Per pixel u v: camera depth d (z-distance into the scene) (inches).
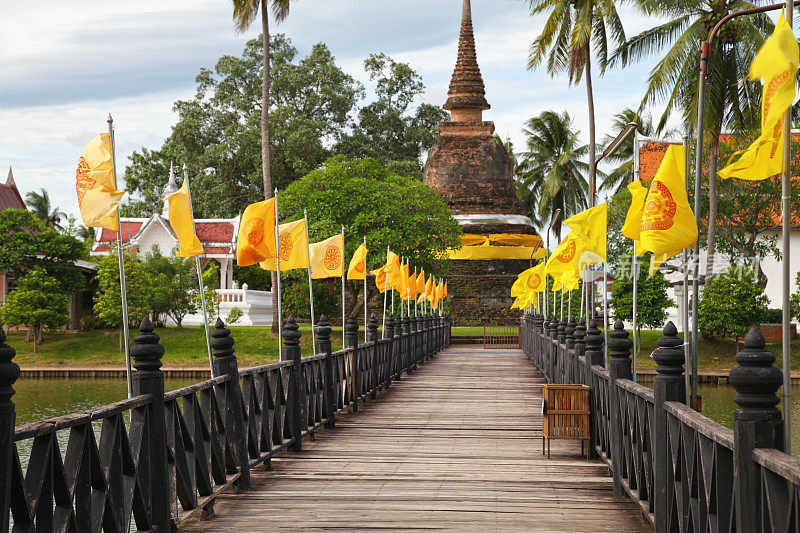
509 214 1943.9
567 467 318.3
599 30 1171.3
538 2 1190.3
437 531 227.1
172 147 2033.7
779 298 1413.6
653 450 217.5
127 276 1241.4
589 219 420.8
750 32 895.1
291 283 1301.7
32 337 1321.4
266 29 1229.7
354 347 490.9
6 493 127.3
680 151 273.7
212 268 1422.2
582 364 373.4
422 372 794.8
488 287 1824.6
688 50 922.1
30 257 1286.9
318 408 401.1
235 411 271.4
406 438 387.9
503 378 724.7
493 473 305.9
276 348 1267.2
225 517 241.0
